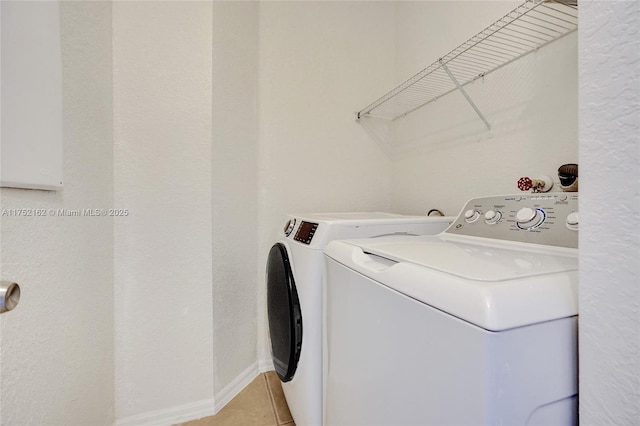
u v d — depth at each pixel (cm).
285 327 125
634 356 38
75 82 99
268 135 179
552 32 111
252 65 170
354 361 79
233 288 157
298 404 119
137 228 127
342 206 202
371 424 71
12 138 71
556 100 110
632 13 37
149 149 128
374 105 188
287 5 184
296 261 120
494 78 136
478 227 103
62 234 93
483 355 43
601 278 41
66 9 94
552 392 47
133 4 125
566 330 48
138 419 130
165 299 133
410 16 197
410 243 94
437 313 51
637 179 37
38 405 84
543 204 88
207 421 138
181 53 133
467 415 45
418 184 189
